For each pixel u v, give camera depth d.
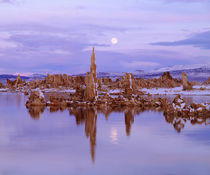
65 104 53.94
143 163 15.21
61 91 137.75
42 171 13.95
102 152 17.36
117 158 16.14
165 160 15.82
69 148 18.34
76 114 37.97
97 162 15.38
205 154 17.02
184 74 127.00
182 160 15.75
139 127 26.70
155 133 23.59
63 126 27.17
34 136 22.12
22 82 170.00
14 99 71.25
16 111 41.56
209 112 38.25
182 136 22.25
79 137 21.78
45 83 167.88
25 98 76.00
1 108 46.50
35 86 162.25
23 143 19.72
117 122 30.17
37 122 29.89
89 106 52.38
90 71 59.06
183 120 32.00
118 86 145.00
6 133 23.38
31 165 14.85
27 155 16.67
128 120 31.83
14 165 14.84
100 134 23.03
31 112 40.19
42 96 54.66
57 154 16.89
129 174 13.56
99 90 128.88
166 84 160.75
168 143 19.84
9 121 30.53
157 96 89.62
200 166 14.77
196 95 96.62
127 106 53.25
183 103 39.94
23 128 25.89
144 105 55.31
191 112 37.19
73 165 14.86
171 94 105.00
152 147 18.64
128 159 15.93
